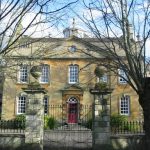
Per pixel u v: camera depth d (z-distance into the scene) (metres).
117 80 42.06
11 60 14.82
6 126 20.88
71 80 42.28
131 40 13.65
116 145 16.98
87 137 22.84
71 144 19.75
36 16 14.86
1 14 9.57
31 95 17.66
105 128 16.83
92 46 14.37
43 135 18.64
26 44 12.19
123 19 13.10
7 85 41.91
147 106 12.34
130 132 20.23
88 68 41.44
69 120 40.91
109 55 13.50
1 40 11.24
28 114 17.42
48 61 42.53
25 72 41.72
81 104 41.12
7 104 41.66
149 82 12.48
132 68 12.74
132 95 41.81
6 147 17.34
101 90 17.19
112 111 41.41
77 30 17.33
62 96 41.69
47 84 42.16
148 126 12.23
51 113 41.06
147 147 12.15
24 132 18.62
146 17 13.25
